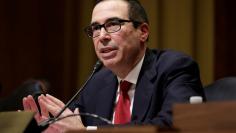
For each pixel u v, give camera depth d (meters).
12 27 6.53
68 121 2.90
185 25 6.00
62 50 6.45
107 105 3.42
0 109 4.01
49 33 6.52
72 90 6.36
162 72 3.18
